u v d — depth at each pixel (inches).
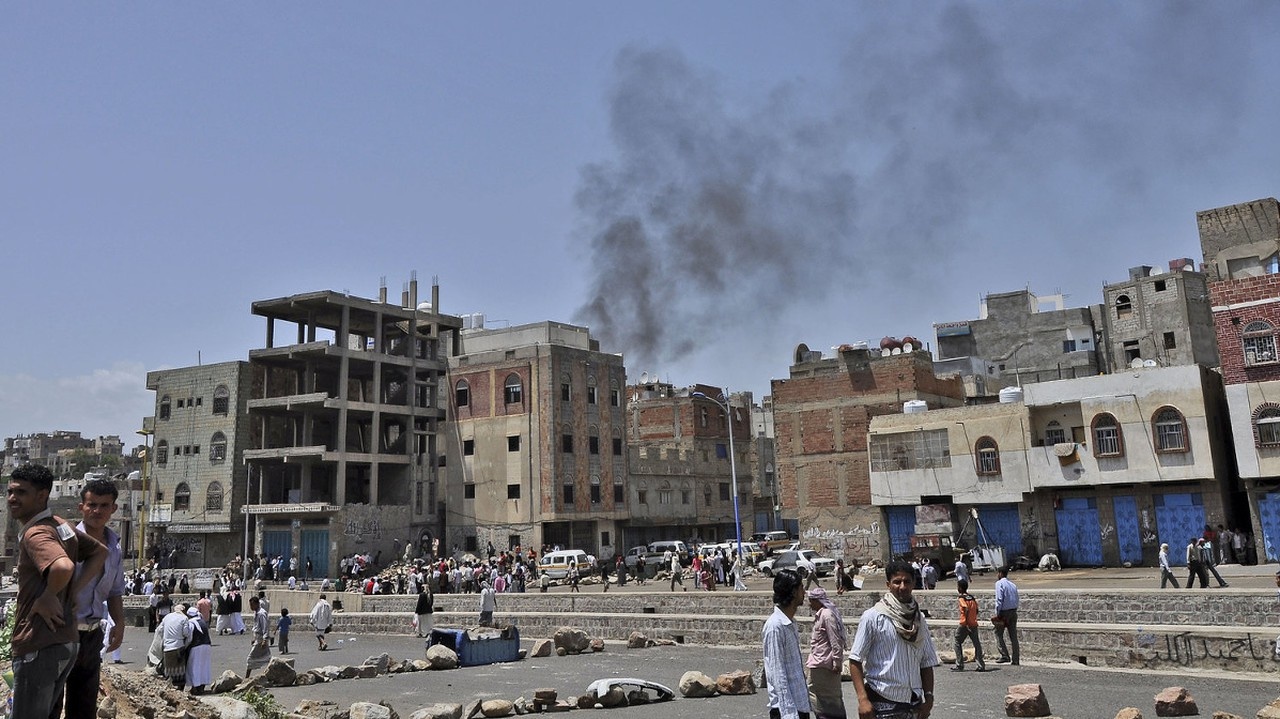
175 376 2965.1
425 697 761.0
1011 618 778.2
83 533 255.9
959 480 1792.6
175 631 786.2
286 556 2635.3
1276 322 1485.0
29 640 237.6
